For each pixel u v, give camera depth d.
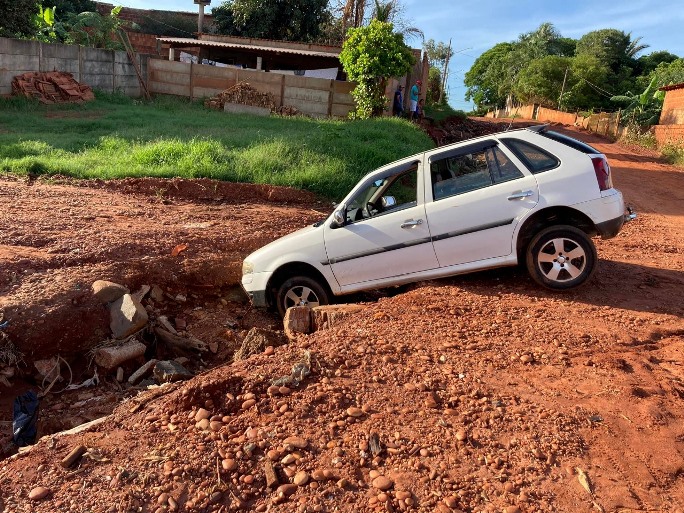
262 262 6.77
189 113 21.89
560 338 5.14
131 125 17.98
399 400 4.12
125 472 3.47
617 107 58.44
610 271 7.29
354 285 6.58
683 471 3.41
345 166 13.06
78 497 3.31
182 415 4.00
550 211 6.07
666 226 11.11
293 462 3.47
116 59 24.59
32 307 6.05
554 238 6.02
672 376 4.50
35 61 21.23
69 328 6.12
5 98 20.06
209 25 45.22
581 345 5.02
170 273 7.52
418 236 6.29
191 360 6.53
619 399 4.12
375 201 6.58
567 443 3.62
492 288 6.45
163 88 25.45
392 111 24.75
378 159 13.51
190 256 8.01
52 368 5.89
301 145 14.18
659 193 16.17
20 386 5.75
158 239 8.42
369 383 4.34
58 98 21.55
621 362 4.65
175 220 9.73
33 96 20.70
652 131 33.88
